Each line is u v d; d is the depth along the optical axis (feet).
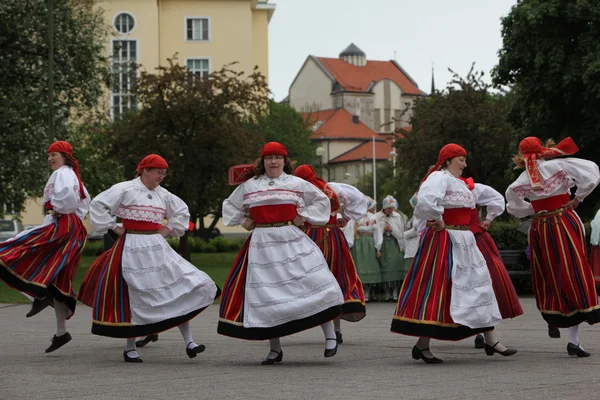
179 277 31.71
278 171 30.86
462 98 134.00
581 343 35.09
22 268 32.71
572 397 21.90
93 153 126.31
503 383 24.53
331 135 460.96
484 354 32.14
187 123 114.62
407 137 142.10
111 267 31.73
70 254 33.53
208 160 116.57
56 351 34.65
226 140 116.26
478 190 33.32
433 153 137.08
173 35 248.11
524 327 42.06
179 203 33.12
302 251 30.35
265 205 30.53
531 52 102.63
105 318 31.53
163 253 31.99
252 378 26.43
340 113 474.49
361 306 36.91
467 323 29.66
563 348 33.40
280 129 287.28
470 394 22.68
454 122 133.18
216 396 22.97
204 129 115.96
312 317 29.86
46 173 95.55
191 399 22.54
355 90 497.05
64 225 33.58
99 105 122.31
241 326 30.14
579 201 31.81
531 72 103.60
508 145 133.08
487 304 30.25
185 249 116.57
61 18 101.35
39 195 98.37
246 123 126.31
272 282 30.14
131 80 118.01
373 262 62.49
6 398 22.97
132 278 31.53
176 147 115.34
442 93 138.51
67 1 104.73
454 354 32.30
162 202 32.68
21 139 94.12
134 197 32.07
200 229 183.93
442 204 30.53
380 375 26.76
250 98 117.39
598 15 98.02
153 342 37.78
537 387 23.65
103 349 35.29
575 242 31.17
